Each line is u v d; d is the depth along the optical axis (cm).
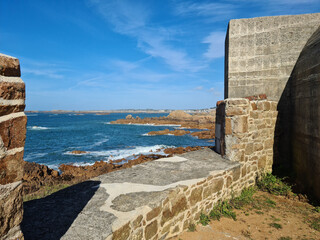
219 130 634
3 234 142
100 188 369
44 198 327
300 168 557
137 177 432
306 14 646
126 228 256
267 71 693
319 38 496
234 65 735
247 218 431
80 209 288
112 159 1736
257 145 600
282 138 675
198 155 625
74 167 1397
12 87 154
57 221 256
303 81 552
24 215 271
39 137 3278
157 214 312
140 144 2566
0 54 149
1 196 141
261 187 580
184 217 374
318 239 362
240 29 725
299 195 513
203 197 421
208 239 358
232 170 507
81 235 227
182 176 436
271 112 643
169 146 2408
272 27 685
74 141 2850
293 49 660
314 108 482
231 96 740
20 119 159
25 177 962
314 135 482
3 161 144
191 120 6419
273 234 377
